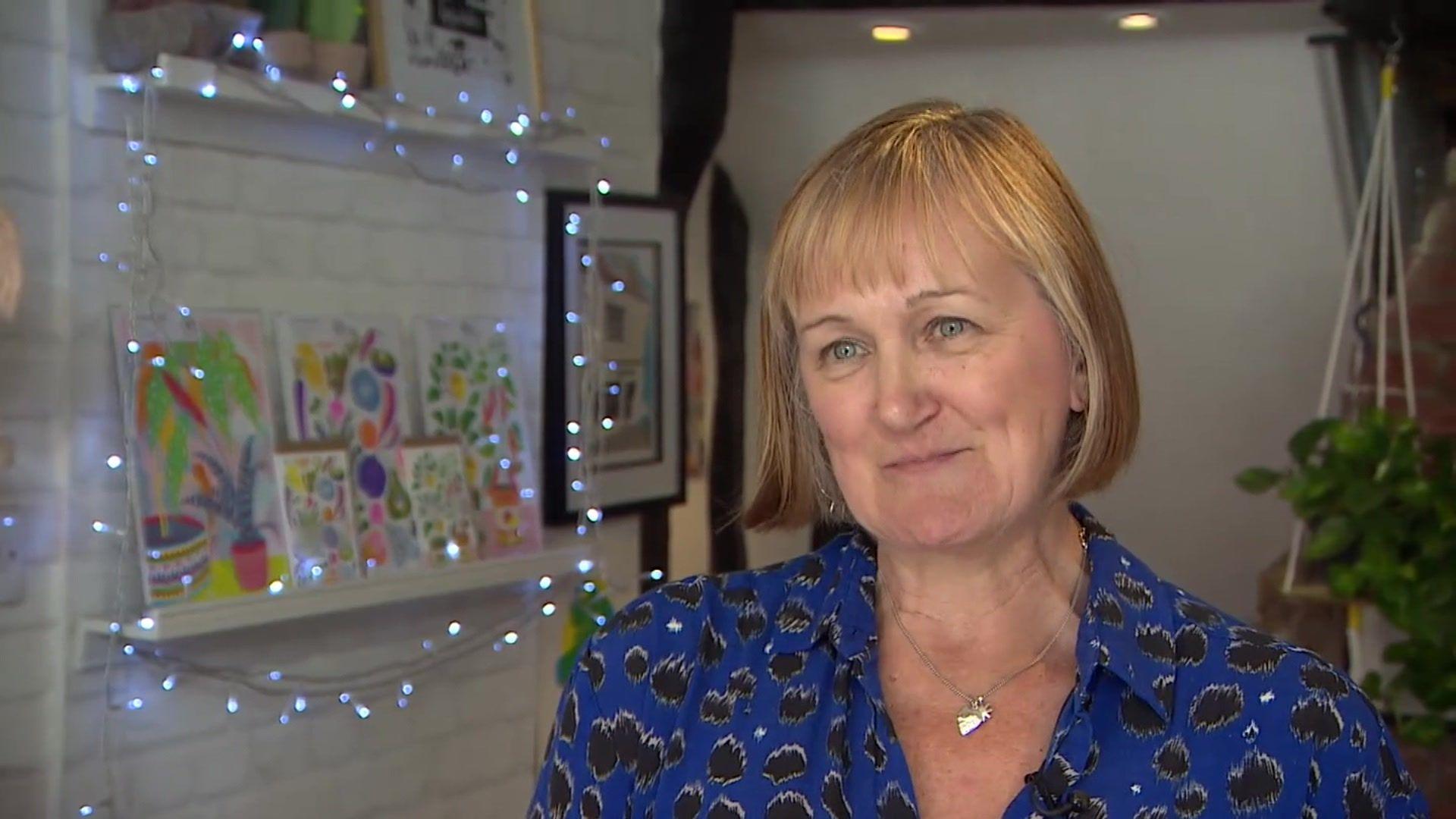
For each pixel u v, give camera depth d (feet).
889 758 3.58
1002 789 3.58
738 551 13.15
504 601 9.95
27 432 7.10
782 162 14.30
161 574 7.29
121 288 7.42
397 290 9.05
